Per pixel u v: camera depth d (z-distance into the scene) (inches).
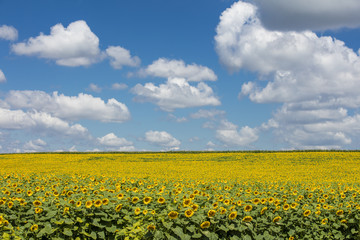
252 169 1336.1
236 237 284.7
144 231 286.2
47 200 355.3
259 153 2162.9
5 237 273.6
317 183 725.3
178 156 2098.9
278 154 2058.3
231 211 305.6
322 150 2219.5
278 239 313.4
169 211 301.7
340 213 358.3
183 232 277.7
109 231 298.0
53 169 1266.0
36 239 290.7
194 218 279.0
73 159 1957.4
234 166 1498.5
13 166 1537.9
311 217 357.1
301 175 1084.5
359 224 347.6
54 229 286.0
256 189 537.6
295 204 358.9
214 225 286.0
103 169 1272.1
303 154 2020.2
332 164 1574.8
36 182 579.8
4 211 335.3
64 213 300.2
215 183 598.9
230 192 463.2
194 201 342.6
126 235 294.0
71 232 282.5
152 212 304.8
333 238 349.1
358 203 400.5
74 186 460.8
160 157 2052.2
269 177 944.3
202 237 274.4
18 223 320.5
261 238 293.4
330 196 455.2
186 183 603.5
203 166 1497.3
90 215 301.6
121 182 566.9
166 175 975.6
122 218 320.5
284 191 483.5
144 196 366.9
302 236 342.0
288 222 340.2
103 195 365.1
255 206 344.2
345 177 1034.7
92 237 289.6
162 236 275.3
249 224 297.0
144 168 1353.3
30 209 329.4
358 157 1817.2
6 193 390.3
